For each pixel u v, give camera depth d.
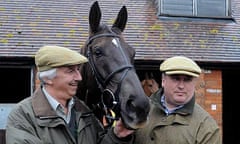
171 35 10.55
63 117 3.03
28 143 2.81
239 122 13.80
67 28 10.07
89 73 3.62
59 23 10.24
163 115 3.50
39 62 3.01
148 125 3.48
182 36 10.56
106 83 3.44
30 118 2.95
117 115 3.33
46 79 3.00
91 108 3.74
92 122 3.28
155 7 11.73
